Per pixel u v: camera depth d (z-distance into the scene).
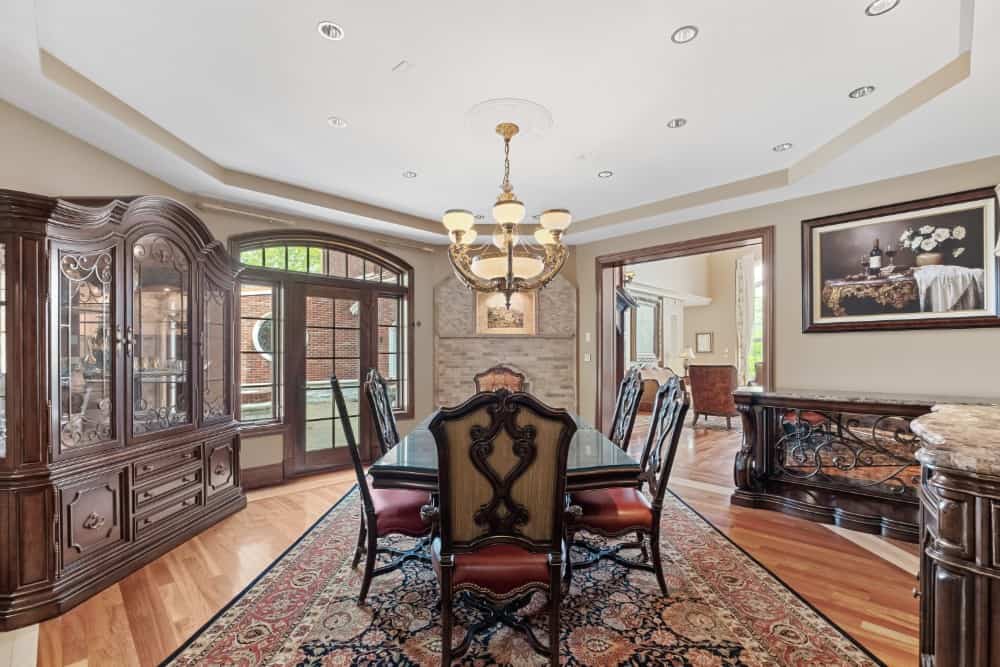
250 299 4.19
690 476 4.33
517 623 1.83
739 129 2.92
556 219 2.84
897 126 2.60
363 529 2.50
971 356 3.14
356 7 1.83
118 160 3.06
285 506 3.57
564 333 5.47
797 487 3.37
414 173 3.65
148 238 2.72
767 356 4.04
